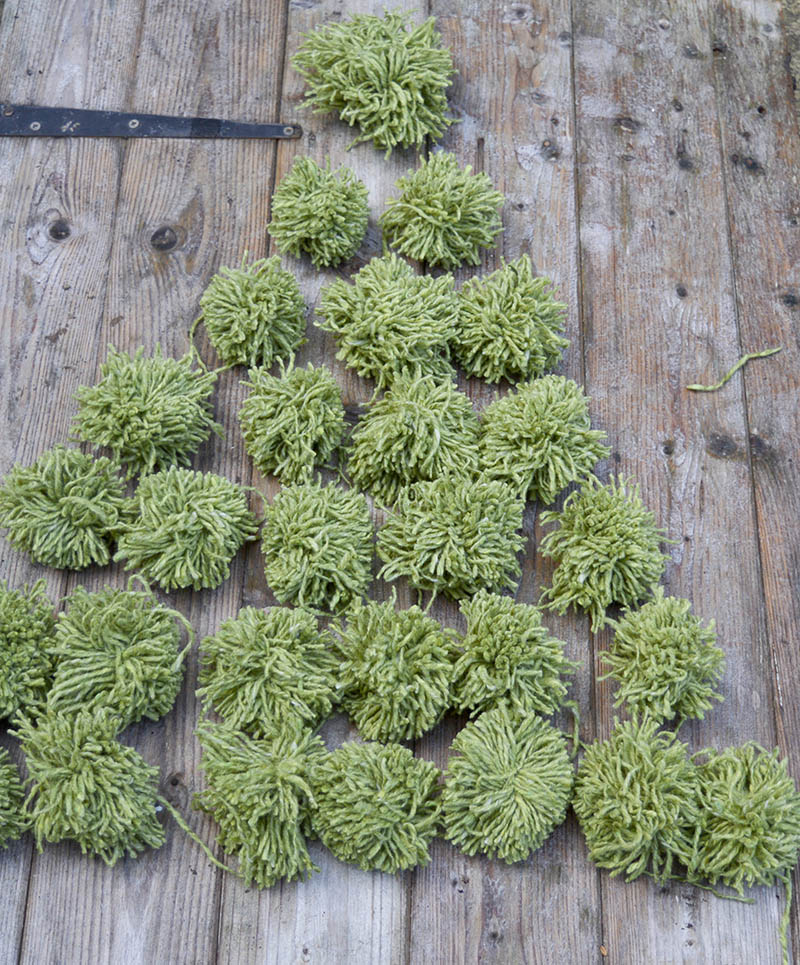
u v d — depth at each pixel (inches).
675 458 37.3
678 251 40.0
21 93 39.8
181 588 34.2
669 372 38.3
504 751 31.6
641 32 43.0
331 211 36.9
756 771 32.4
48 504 33.4
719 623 35.3
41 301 37.2
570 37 42.6
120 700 31.4
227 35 41.2
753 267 40.1
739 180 41.3
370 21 39.7
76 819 30.0
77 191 38.7
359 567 33.7
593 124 41.4
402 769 31.2
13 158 39.0
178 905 31.1
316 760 31.3
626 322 38.8
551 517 35.0
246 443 35.8
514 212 39.9
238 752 31.2
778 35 43.9
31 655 31.8
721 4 44.0
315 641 32.8
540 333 36.8
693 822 31.6
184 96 40.3
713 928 32.0
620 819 31.3
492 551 33.7
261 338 36.0
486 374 36.9
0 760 31.3
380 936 31.2
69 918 30.8
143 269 37.9
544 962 31.4
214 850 31.6
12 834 30.7
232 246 38.5
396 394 35.4
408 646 32.5
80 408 35.4
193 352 36.2
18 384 36.2
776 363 38.8
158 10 41.3
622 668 33.7
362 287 36.6
